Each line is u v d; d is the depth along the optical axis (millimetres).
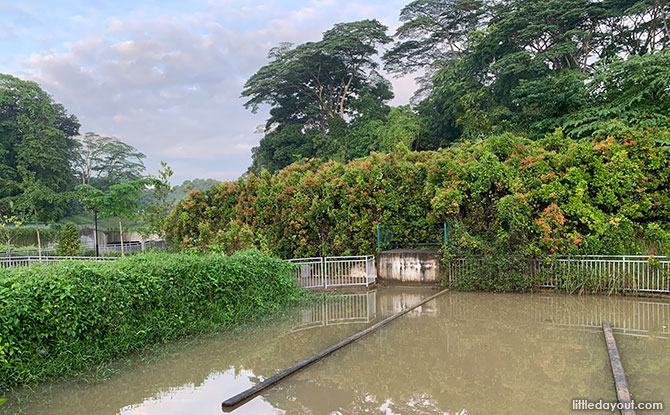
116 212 24875
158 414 5496
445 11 45469
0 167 52906
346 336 8859
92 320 7152
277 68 49375
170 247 18797
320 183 16156
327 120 48750
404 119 38406
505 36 35500
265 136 54031
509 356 7410
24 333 6453
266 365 7270
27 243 38688
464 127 32625
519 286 12531
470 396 5887
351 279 14359
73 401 5887
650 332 8578
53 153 57031
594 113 18844
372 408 5609
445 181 13797
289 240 16484
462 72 39531
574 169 12789
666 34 32406
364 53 51688
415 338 8578
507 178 13102
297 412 5523
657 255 11953
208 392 6195
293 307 11469
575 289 12070
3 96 55062
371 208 15484
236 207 17453
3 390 6105
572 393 5852
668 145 12852
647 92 17438
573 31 31906
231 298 10055
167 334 8281
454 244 13430
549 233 12367
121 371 6953
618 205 12742
